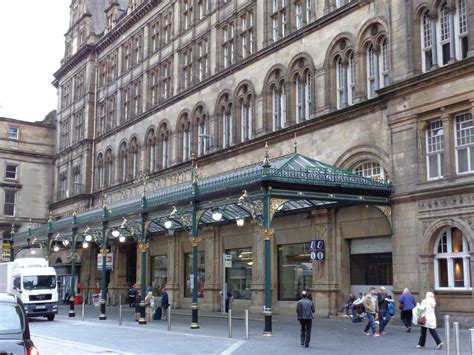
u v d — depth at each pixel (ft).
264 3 123.65
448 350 49.57
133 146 180.14
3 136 241.55
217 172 132.57
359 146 95.20
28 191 244.22
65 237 169.48
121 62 193.77
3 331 36.76
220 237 131.03
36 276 117.08
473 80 77.10
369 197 85.97
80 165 214.69
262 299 114.73
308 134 106.22
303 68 111.04
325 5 107.14
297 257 108.68
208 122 141.08
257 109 122.83
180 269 146.61
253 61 125.39
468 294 76.84
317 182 80.64
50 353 61.31
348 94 101.71
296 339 70.64
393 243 86.94
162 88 166.30
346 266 97.81
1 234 235.40
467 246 77.97
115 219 117.50
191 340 72.79
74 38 235.20
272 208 77.66
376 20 95.35
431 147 84.28
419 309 60.85
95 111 211.20
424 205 82.64
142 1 181.27
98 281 190.90
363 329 80.28
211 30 144.15
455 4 83.30
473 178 77.15
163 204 99.71
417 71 86.38
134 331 87.81
